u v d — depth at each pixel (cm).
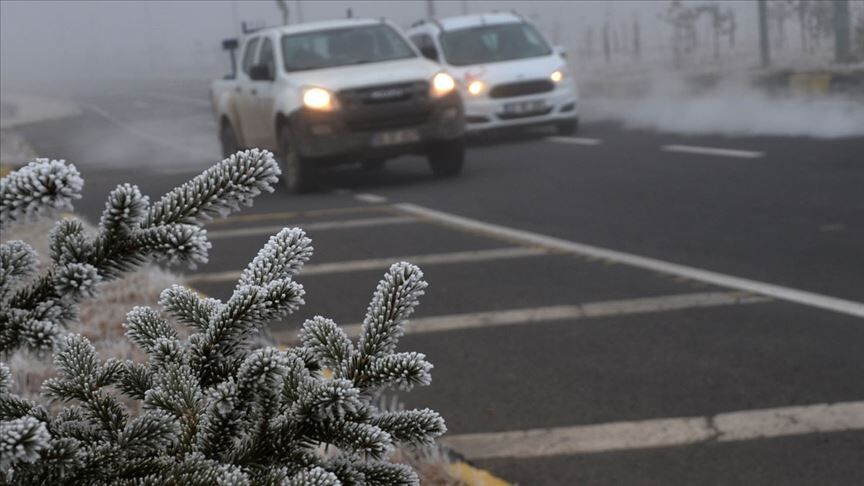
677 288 777
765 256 865
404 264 192
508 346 655
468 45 2102
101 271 171
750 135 1705
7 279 168
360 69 1514
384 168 1711
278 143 1521
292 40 1574
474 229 1087
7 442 143
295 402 185
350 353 196
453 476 434
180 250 168
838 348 610
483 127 2006
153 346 199
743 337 643
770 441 481
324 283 875
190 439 183
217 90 1777
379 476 192
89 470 175
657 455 473
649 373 586
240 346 191
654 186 1282
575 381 580
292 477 177
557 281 826
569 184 1360
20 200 142
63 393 194
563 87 2034
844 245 884
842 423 497
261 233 1145
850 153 1401
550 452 482
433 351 654
